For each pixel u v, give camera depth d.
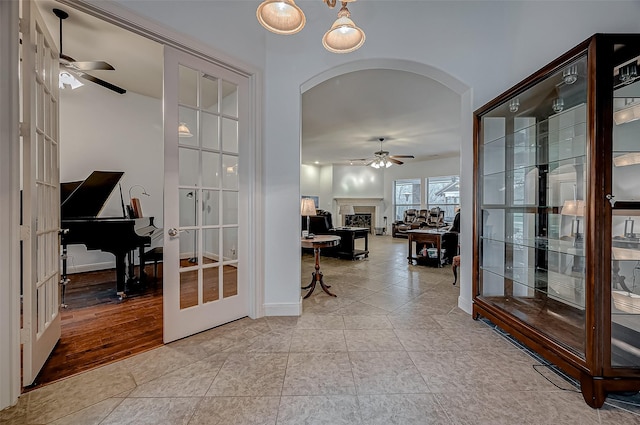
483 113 2.48
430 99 4.33
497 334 2.30
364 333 2.32
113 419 1.38
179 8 2.10
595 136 1.47
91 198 3.59
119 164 4.48
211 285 2.41
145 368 1.81
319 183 10.88
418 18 2.70
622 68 1.55
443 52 2.69
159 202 4.91
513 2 2.49
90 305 2.90
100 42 3.08
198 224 2.33
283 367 1.82
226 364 1.86
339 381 1.67
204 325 2.34
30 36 1.57
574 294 2.03
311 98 4.30
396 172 10.37
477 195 2.56
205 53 2.24
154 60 3.47
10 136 1.46
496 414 1.41
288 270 2.68
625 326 1.62
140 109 4.69
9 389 1.45
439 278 4.18
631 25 1.88
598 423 1.35
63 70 2.91
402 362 1.88
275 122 2.64
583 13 2.04
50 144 1.92
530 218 2.51
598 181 1.47
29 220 1.60
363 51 2.67
